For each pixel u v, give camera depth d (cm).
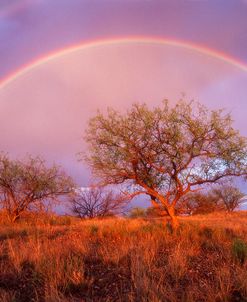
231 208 3831
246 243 955
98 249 927
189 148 1450
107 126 1483
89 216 2845
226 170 1480
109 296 598
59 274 647
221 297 555
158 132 1472
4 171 2245
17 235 1402
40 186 2283
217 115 1451
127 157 1442
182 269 697
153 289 568
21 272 720
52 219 2288
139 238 1112
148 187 1479
